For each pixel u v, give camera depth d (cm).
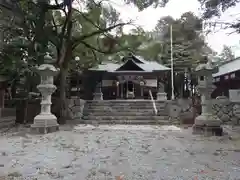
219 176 288
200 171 309
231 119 931
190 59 2028
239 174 296
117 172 304
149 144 508
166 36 2256
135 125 915
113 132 709
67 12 927
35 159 373
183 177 285
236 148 465
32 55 920
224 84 1627
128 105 1168
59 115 977
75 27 1102
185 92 2148
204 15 604
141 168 323
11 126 855
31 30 920
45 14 921
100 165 338
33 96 1050
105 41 1116
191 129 794
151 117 1009
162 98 1427
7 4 746
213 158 381
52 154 409
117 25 1068
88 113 1070
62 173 299
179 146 486
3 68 874
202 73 695
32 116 993
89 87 1845
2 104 941
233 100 964
